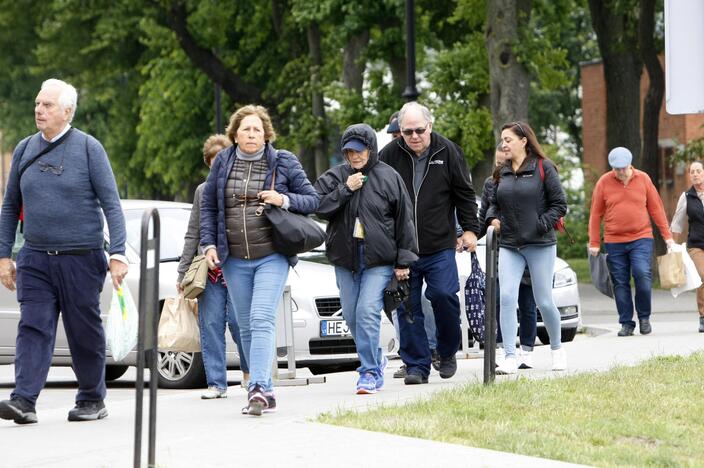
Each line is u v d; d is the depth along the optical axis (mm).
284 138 85500
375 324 25172
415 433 19375
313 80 83250
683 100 20984
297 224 22797
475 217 27281
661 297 62312
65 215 22516
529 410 21391
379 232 24922
